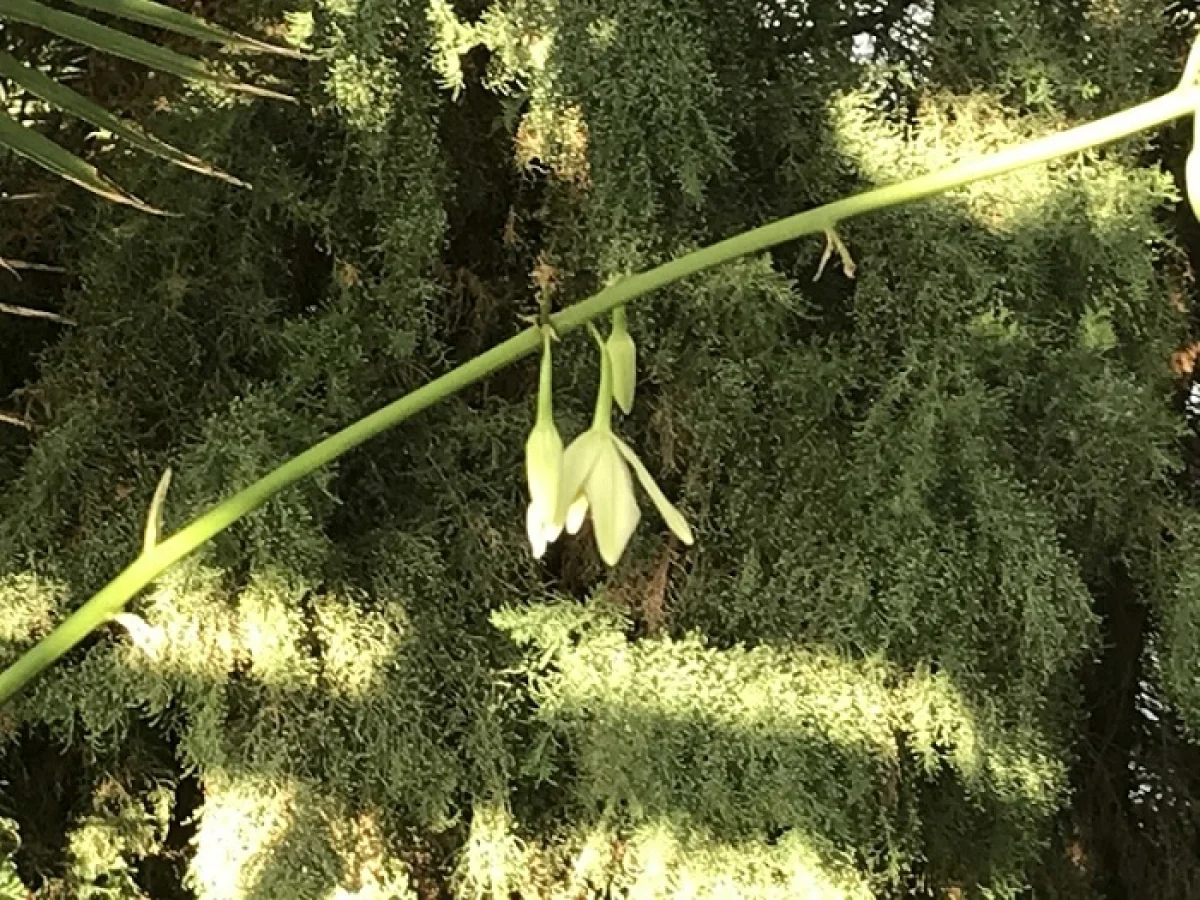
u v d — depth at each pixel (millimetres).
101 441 437
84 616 276
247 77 436
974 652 435
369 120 419
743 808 434
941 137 436
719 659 439
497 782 446
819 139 439
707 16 432
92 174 313
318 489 429
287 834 426
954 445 428
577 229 444
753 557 447
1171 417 444
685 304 433
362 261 446
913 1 447
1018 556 421
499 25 417
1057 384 436
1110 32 438
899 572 426
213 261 442
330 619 436
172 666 424
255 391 441
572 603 443
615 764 435
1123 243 429
